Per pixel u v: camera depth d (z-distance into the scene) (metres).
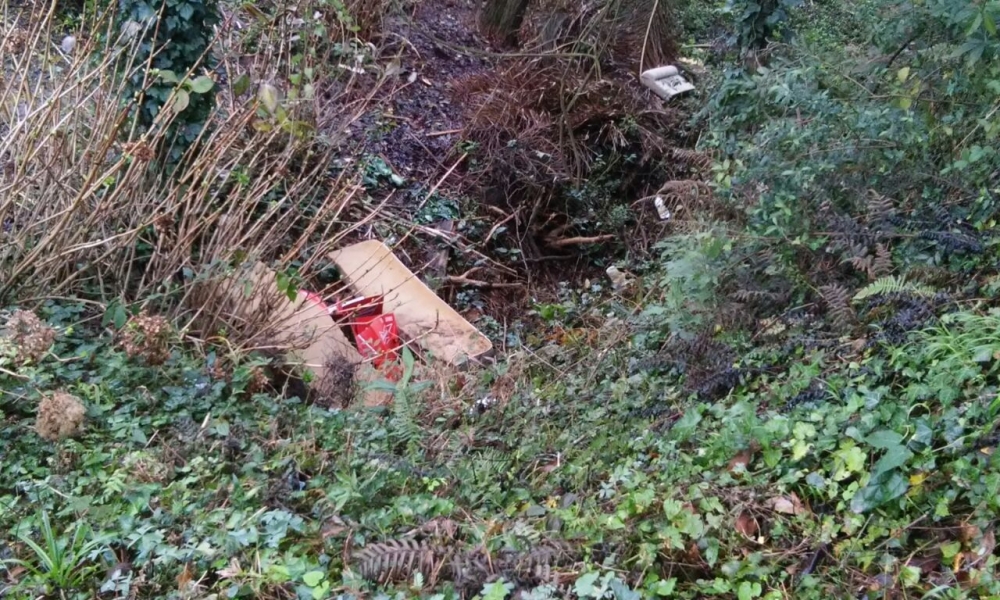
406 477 3.26
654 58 9.16
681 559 2.48
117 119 4.16
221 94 5.54
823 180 4.32
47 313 4.00
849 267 4.00
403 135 7.66
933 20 4.88
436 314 5.38
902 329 3.23
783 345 3.65
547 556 2.49
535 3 9.54
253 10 5.16
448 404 4.29
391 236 6.54
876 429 2.70
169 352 3.96
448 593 2.39
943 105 4.61
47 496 2.87
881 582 2.27
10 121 4.23
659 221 7.38
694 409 3.32
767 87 5.57
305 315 4.87
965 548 2.32
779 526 2.51
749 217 4.52
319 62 6.58
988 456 2.44
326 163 5.67
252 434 3.57
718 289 4.21
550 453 3.62
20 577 2.53
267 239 4.59
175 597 2.38
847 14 8.09
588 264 7.45
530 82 8.35
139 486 2.94
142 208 4.35
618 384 4.07
